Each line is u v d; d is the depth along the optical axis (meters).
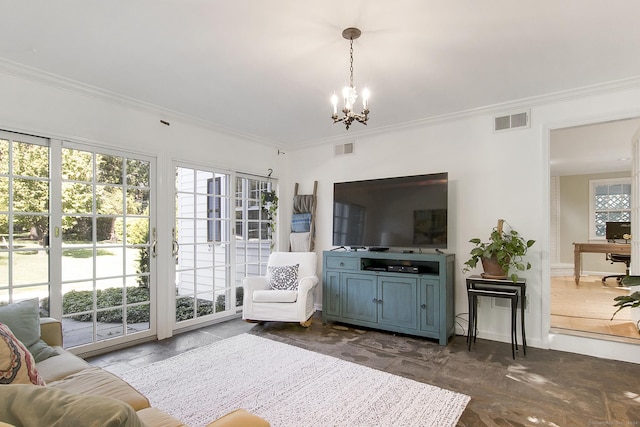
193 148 4.17
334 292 4.30
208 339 3.73
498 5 2.01
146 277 3.72
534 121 3.56
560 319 3.99
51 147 3.06
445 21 2.18
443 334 3.55
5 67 2.72
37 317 2.19
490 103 3.63
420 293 3.71
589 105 3.29
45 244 3.04
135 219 3.65
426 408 2.29
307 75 2.96
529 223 3.56
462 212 3.95
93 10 2.06
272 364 3.03
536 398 2.44
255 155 4.98
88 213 3.30
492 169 3.78
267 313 4.07
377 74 2.94
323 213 5.09
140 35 2.34
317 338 3.77
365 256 4.09
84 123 3.23
